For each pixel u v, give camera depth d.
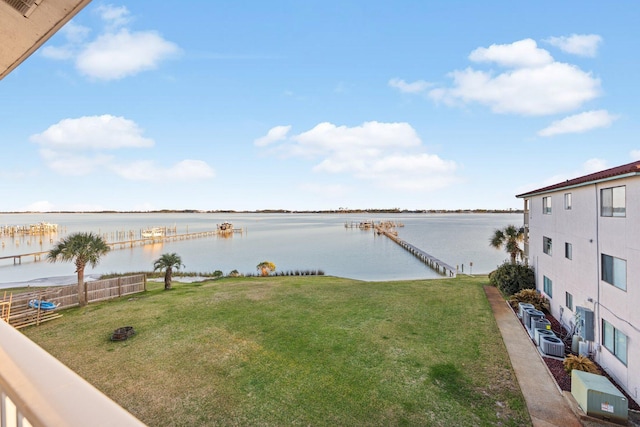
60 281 24.86
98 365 8.92
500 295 16.81
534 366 9.03
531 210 16.69
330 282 20.94
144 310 13.89
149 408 7.05
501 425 6.64
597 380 7.25
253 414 6.87
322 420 6.70
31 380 0.91
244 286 19.30
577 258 11.02
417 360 9.30
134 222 128.25
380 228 80.62
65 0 2.03
